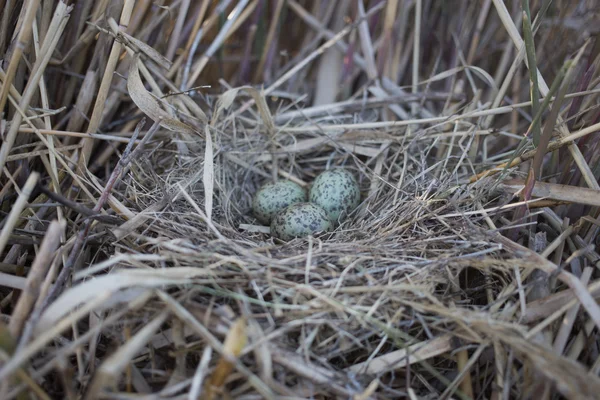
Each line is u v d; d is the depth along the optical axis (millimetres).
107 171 697
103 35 679
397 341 579
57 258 605
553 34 749
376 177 709
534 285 610
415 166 716
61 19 632
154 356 590
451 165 711
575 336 606
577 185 662
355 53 790
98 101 667
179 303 577
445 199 657
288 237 683
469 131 699
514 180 660
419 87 793
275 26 777
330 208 708
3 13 651
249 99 776
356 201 719
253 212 732
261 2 770
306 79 815
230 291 591
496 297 621
